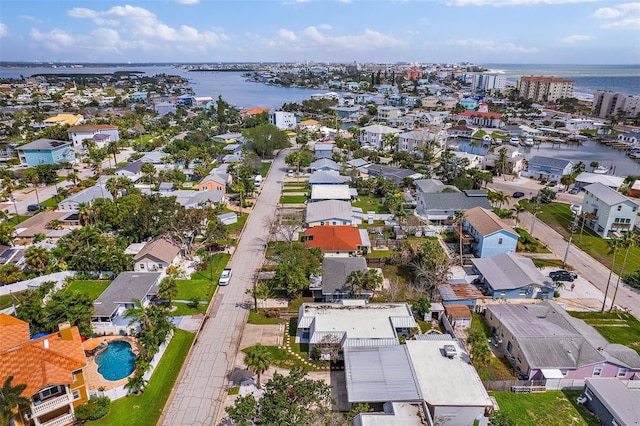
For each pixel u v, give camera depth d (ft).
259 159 474.08
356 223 308.81
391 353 157.48
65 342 145.28
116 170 417.28
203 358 172.35
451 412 136.56
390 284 223.10
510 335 174.70
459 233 268.00
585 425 141.08
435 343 166.61
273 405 123.54
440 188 347.97
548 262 254.68
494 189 403.95
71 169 448.24
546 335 169.99
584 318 200.85
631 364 160.66
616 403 138.82
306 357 172.86
